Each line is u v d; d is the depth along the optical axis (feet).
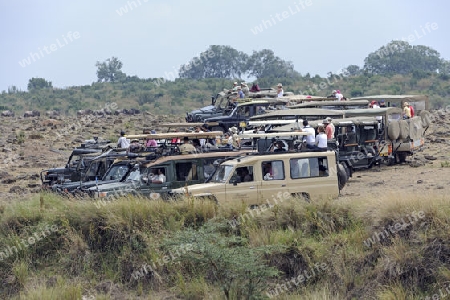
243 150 227.61
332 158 202.69
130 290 173.37
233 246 174.40
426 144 368.48
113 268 180.34
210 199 193.06
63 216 191.42
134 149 236.43
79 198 202.90
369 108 310.04
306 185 199.21
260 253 166.71
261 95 371.15
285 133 224.33
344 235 172.24
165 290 171.63
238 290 158.92
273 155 199.31
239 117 338.34
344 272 163.02
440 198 168.25
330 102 310.86
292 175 198.70
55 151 395.14
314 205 182.91
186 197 190.70
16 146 404.77
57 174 260.62
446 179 243.19
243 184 195.62
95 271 180.86
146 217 187.21
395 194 175.83
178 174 208.85
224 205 188.24
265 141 230.68
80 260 183.32
